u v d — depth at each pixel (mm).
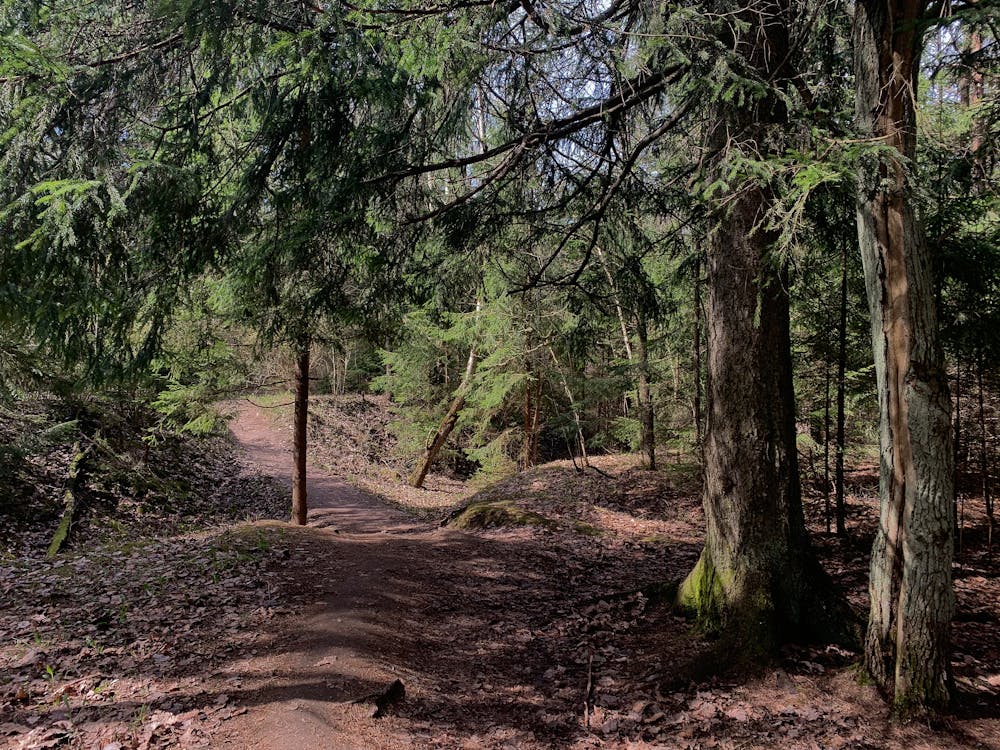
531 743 4039
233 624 5672
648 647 5359
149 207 3971
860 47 3967
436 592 7012
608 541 9914
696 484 12805
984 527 8953
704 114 5195
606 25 4082
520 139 5383
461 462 24812
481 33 4465
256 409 25922
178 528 12383
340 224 4820
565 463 17234
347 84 4219
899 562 4168
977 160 3865
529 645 5727
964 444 9203
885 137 3338
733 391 5340
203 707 4133
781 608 5113
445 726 4188
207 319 8281
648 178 6203
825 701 4332
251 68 4348
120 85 3975
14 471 11336
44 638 5395
